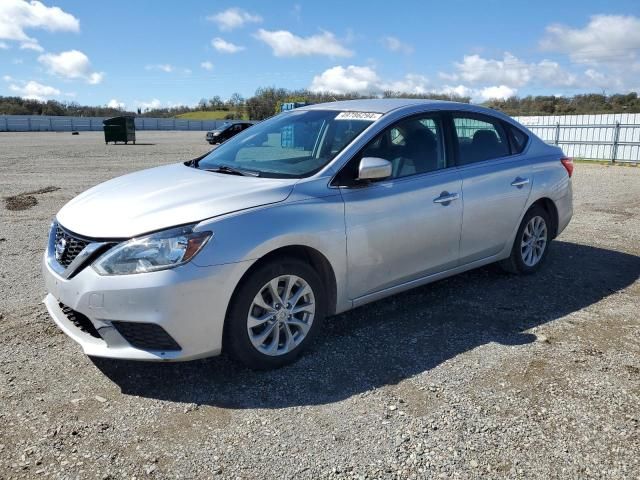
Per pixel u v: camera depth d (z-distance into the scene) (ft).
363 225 12.05
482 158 15.25
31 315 13.76
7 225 24.73
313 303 11.59
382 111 13.55
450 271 14.61
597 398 10.20
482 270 17.90
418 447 8.74
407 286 13.57
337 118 13.79
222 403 10.00
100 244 10.00
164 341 9.86
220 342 10.34
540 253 17.48
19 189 36.17
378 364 11.48
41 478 7.95
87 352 10.13
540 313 14.30
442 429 9.21
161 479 7.99
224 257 10.00
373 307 14.64
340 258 11.76
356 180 12.05
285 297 11.18
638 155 67.00
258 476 8.07
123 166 55.01
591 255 20.02
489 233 15.23
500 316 14.07
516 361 11.62
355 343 12.48
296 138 13.60
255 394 10.31
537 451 8.66
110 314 9.76
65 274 10.34
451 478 8.05
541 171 16.70
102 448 8.66
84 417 9.48
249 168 12.78
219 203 10.51
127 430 9.14
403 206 12.78
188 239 9.84
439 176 13.80
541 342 12.55
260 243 10.37
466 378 10.89
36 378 10.73
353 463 8.36
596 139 71.41
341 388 10.53
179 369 11.22
